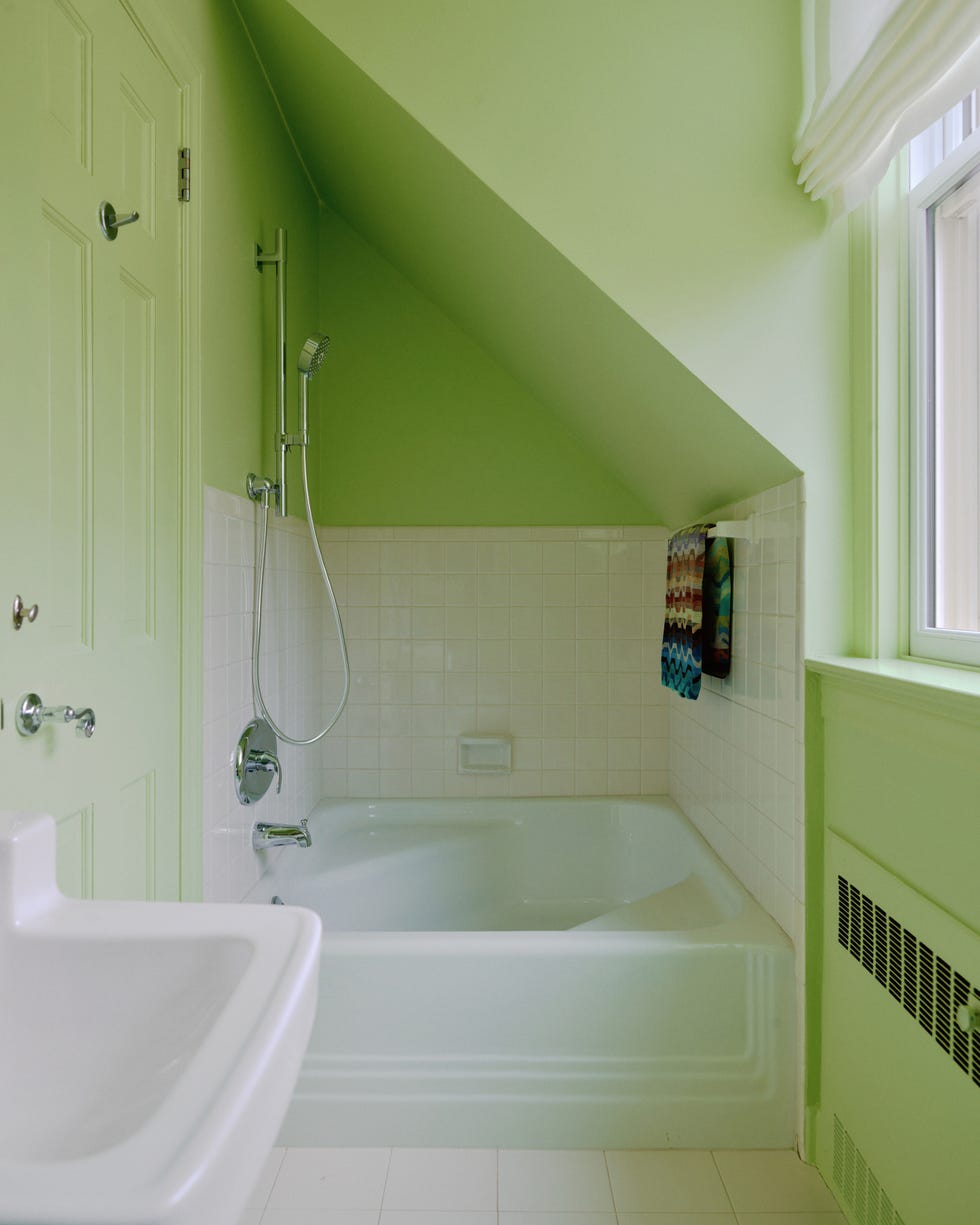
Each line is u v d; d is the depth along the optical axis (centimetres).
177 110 156
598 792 282
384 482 282
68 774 116
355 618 282
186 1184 39
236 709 188
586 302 174
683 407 181
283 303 205
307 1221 143
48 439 110
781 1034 163
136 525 140
